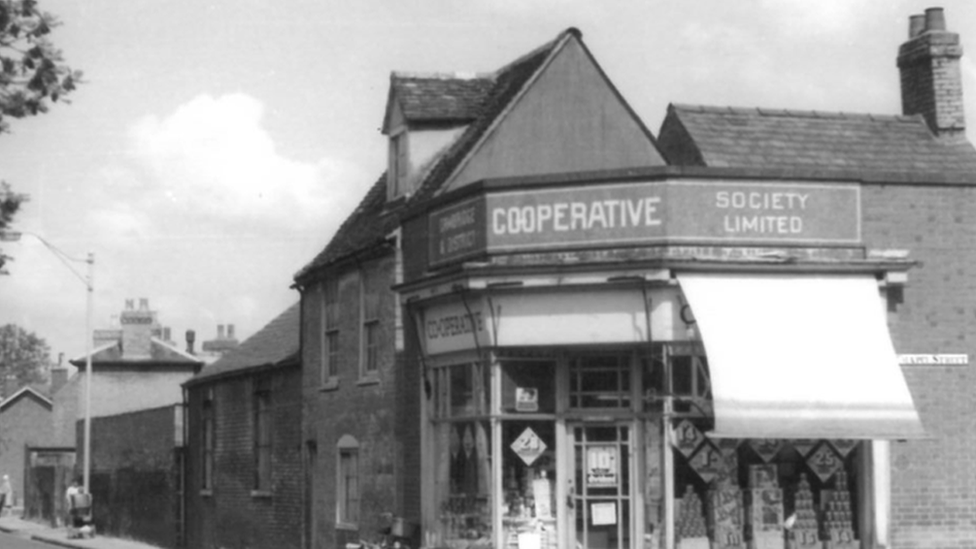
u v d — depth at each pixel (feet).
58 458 181.78
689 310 63.46
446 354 71.67
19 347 451.53
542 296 65.46
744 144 76.79
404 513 76.84
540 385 67.21
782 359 62.23
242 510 107.65
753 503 65.36
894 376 63.26
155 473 131.23
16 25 43.09
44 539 140.87
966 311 68.95
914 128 80.79
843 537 66.13
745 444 65.67
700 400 64.85
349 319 87.04
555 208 65.87
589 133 78.95
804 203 65.57
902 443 67.87
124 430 143.33
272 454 101.60
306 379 94.89
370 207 91.91
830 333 63.46
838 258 65.67
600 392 66.85
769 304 63.41
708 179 64.49
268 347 108.58
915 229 68.39
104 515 150.51
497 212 67.00
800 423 61.67
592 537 66.44
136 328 203.10
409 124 82.33
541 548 66.23
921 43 82.07
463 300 68.23
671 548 64.28
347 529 85.87
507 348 66.80
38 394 272.51
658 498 65.31
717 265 63.46
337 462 88.33
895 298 67.97
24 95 43.29
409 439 76.28
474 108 83.25
